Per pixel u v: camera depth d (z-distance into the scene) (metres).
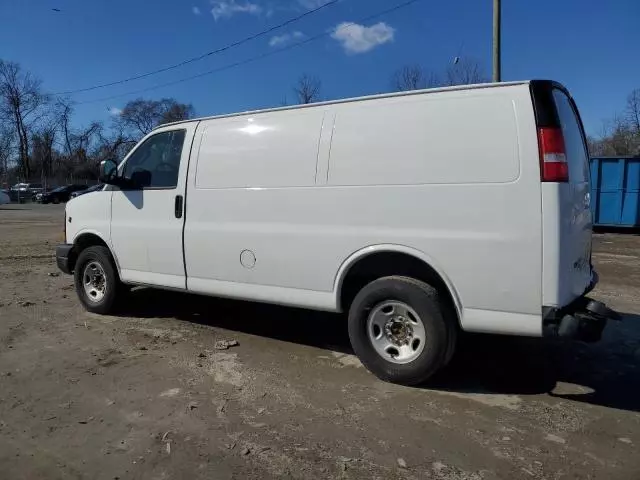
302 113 4.66
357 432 3.50
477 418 3.70
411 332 4.18
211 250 5.16
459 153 3.88
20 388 4.21
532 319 3.69
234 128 5.06
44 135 73.06
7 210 34.03
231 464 3.13
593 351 5.12
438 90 4.05
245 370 4.59
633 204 15.87
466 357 4.92
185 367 4.65
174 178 5.46
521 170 3.67
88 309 6.47
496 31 15.39
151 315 6.37
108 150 73.88
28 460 3.18
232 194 5.00
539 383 4.32
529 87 3.71
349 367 4.66
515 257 3.70
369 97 4.35
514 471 3.05
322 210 4.46
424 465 3.12
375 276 4.51
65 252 6.57
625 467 3.09
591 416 3.74
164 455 3.23
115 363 4.75
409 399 4.00
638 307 6.92
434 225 3.97
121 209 5.95
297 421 3.65
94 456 3.22
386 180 4.16
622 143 48.22
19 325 5.92
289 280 4.69
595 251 12.23
